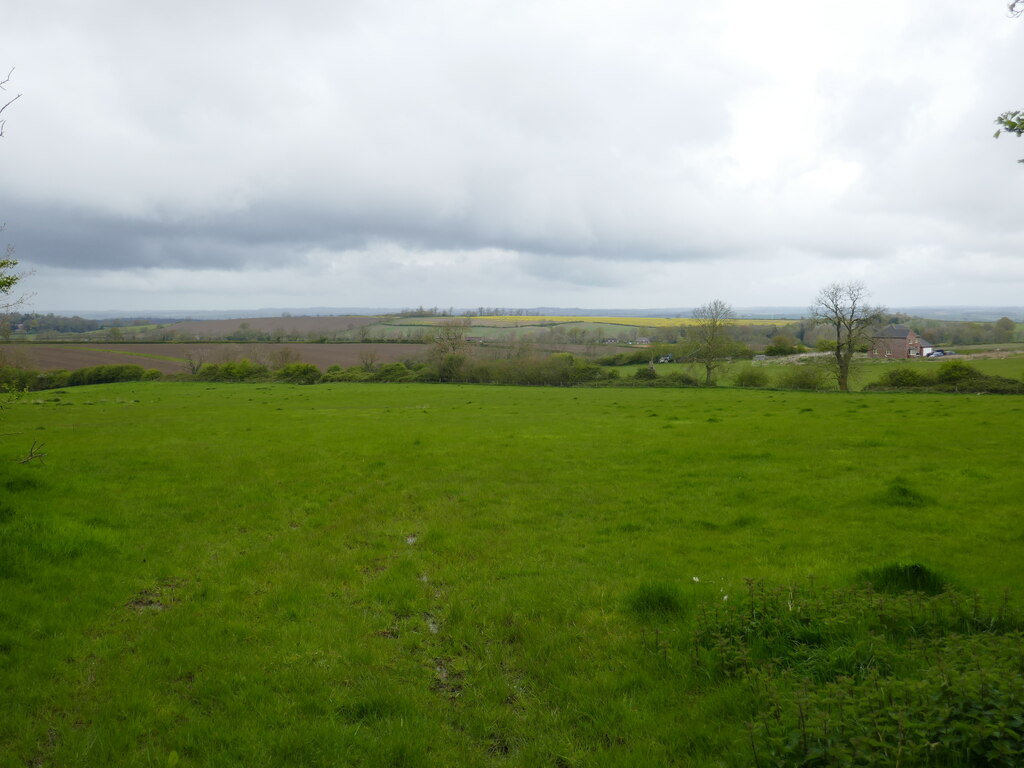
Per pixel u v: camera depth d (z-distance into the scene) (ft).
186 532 44.06
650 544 40.93
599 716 21.40
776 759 16.85
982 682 17.16
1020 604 26.99
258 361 311.27
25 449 77.10
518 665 25.35
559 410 132.26
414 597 32.78
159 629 28.71
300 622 29.53
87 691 23.40
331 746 19.98
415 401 163.22
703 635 25.36
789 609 25.62
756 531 43.01
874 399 147.43
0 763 19.03
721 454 71.31
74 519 44.14
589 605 30.66
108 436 92.12
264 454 75.36
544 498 54.39
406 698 22.59
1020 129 24.63
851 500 49.52
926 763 15.97
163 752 19.84
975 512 45.09
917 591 28.37
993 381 174.29
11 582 32.63
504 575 36.09
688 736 19.90
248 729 20.88
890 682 19.11
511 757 19.63
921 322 444.55
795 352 286.46
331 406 148.77
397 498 55.06
